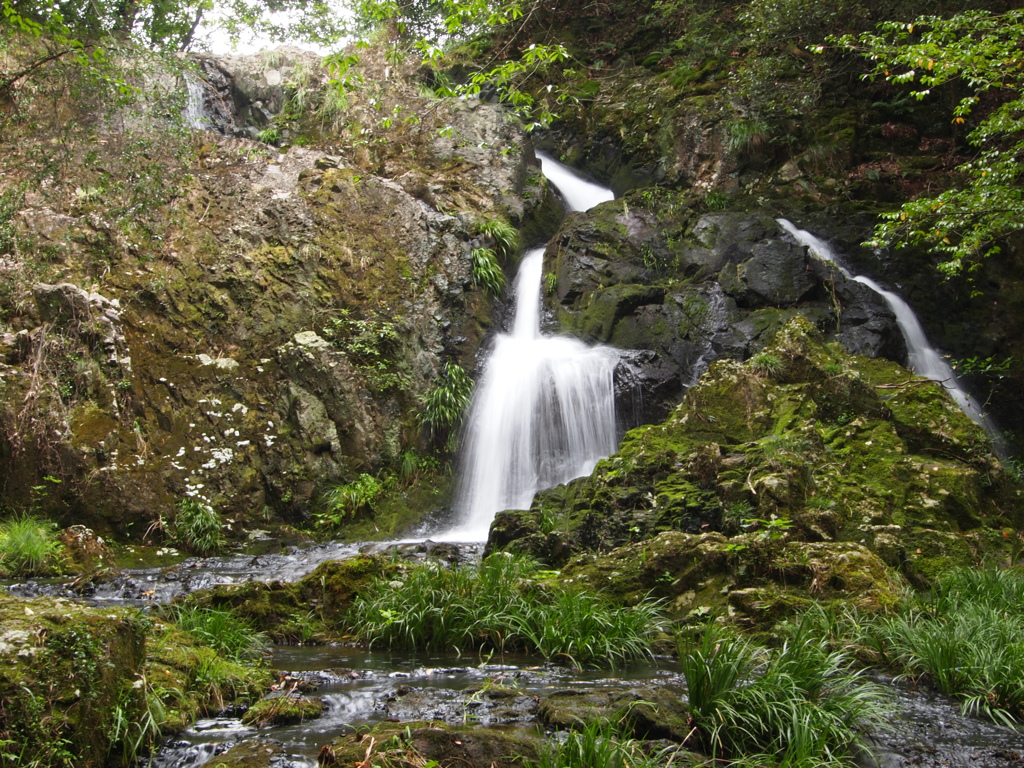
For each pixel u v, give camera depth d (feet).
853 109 62.95
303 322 49.29
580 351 50.08
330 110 65.05
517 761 12.61
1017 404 49.19
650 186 64.28
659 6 71.51
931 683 18.20
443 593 23.21
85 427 42.32
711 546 25.12
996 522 32.17
